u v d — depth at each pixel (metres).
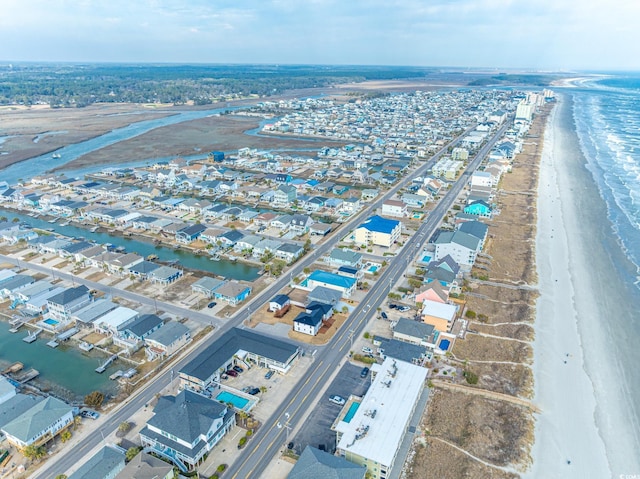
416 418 78.06
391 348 93.38
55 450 72.06
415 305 114.38
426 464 68.75
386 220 158.12
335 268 134.75
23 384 87.94
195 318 109.50
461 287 122.38
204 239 155.50
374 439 68.44
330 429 76.44
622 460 71.56
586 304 117.12
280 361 89.56
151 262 134.00
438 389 85.56
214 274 133.00
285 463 69.69
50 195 194.25
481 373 90.25
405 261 140.12
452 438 74.12
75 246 143.25
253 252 146.12
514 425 77.19
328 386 86.88
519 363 93.31
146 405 82.19
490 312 112.25
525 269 135.00
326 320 108.00
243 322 107.94
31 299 113.69
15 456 71.06
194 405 73.25
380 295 119.94
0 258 141.38
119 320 103.94
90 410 80.56
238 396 83.31
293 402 82.62
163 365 93.12
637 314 113.12
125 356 96.50
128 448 72.12
